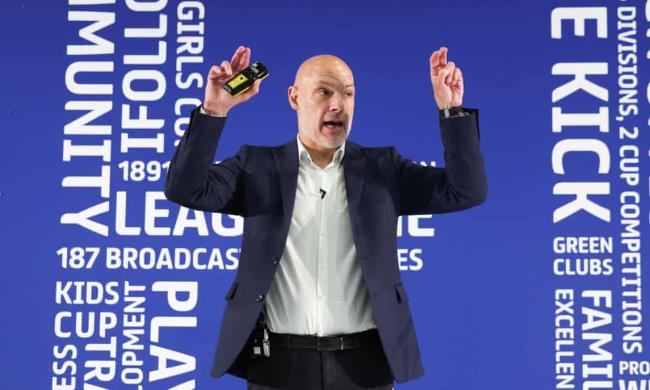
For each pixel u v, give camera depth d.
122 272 12.72
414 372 7.49
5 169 12.86
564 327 12.53
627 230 12.62
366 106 13.08
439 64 7.25
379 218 7.71
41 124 12.95
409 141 13.03
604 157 12.77
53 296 12.66
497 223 12.73
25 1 13.17
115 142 12.94
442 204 7.77
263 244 7.61
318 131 7.91
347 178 7.81
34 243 12.73
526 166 12.80
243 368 7.86
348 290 7.61
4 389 12.50
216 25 13.19
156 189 12.87
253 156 8.01
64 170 12.88
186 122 13.02
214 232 12.79
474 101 12.98
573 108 12.88
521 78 12.97
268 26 13.23
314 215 7.73
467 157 7.32
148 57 13.10
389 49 13.16
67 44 13.12
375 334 7.64
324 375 7.46
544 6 13.06
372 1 13.23
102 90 13.03
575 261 12.62
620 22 12.95
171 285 12.71
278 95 13.16
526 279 12.63
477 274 12.66
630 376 12.41
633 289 12.53
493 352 12.54
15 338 12.58
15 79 13.03
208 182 7.46
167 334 12.65
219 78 7.10
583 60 12.94
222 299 12.70
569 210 12.71
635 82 12.86
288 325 7.56
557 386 12.46
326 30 13.22
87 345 12.59
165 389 12.58
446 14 13.16
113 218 12.80
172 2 13.20
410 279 12.66
